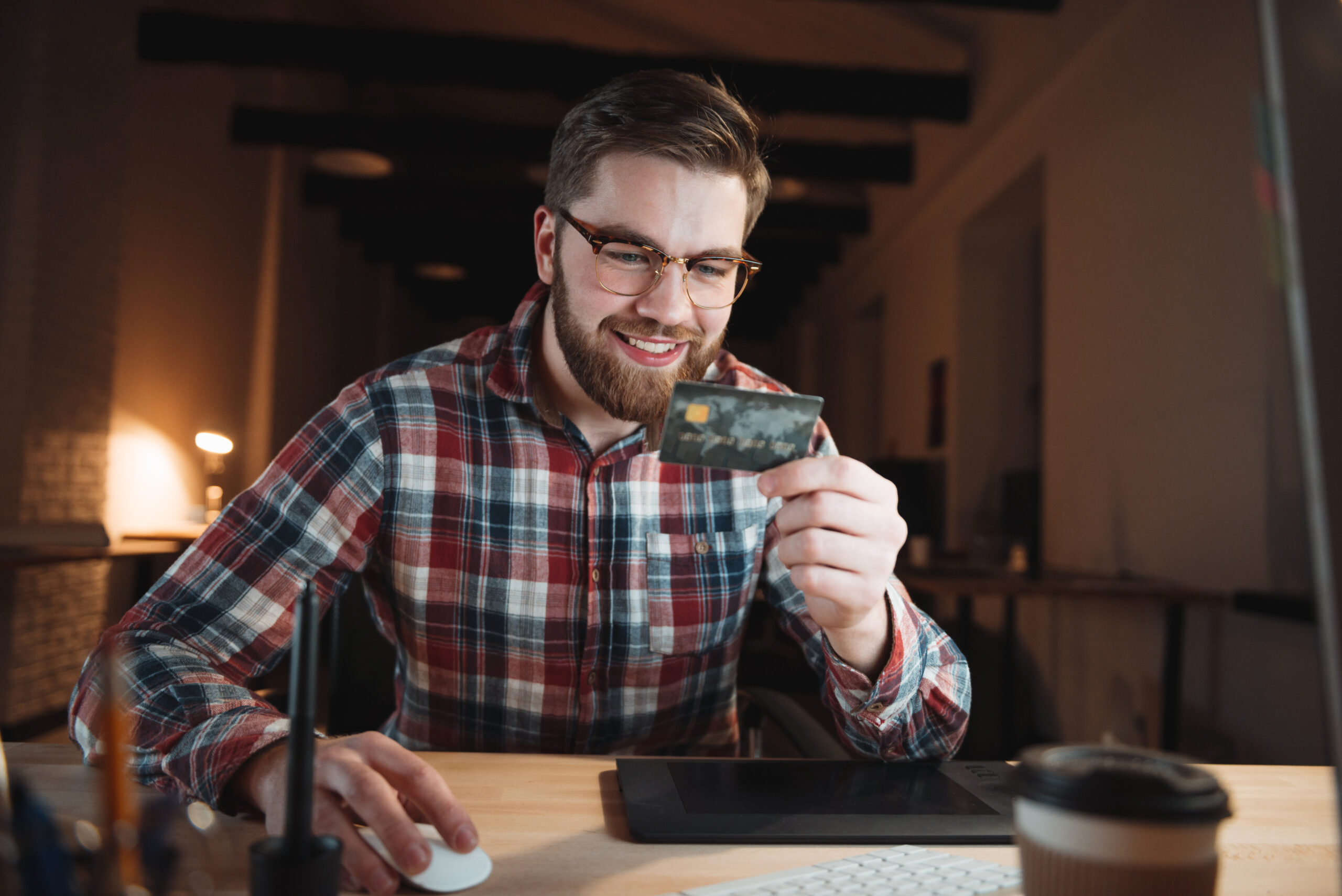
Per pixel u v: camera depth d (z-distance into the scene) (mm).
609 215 990
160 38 4270
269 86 5676
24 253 3402
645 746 1164
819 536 782
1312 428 403
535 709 1119
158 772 750
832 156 5863
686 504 1155
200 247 4816
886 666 879
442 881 568
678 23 5312
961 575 3301
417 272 8930
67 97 3596
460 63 4816
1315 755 2238
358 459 1084
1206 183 2789
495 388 1123
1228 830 721
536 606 1108
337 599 1361
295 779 447
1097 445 3570
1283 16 427
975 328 5348
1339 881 622
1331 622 396
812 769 848
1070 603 3727
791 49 5340
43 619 3598
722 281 1040
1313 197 418
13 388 3365
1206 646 2734
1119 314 3393
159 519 4469
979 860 616
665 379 1046
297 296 6312
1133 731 3129
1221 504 2695
